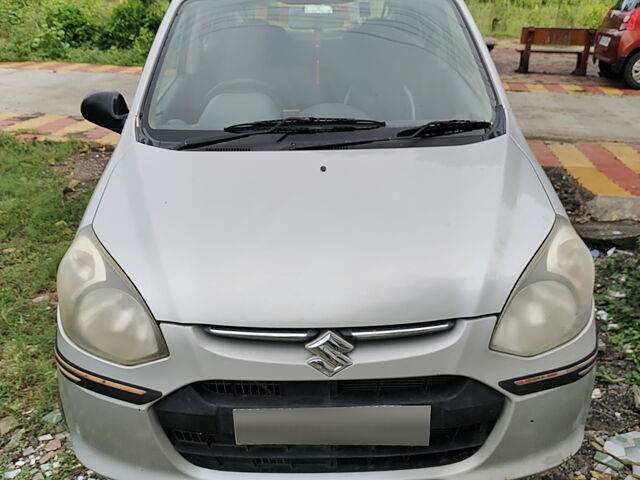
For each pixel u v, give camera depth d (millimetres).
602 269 3654
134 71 9477
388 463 1853
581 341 1875
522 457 1839
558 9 15453
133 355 1787
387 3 3008
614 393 2674
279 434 1773
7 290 3521
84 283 1895
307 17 2951
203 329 1771
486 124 2498
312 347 1721
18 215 4469
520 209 2080
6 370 2875
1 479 2273
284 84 2736
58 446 2430
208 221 2010
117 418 1818
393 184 2160
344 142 2389
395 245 1902
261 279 1812
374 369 1728
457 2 3066
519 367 1783
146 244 1947
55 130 6531
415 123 2549
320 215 2016
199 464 1848
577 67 10023
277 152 2344
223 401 1769
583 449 2379
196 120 2631
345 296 1766
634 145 6117
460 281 1812
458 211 2039
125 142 2527
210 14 3004
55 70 9484
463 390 1764
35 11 12281
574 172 5258
